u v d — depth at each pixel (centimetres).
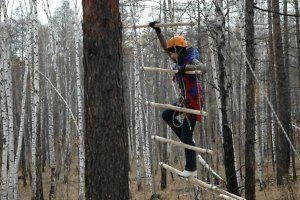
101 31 465
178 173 575
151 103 572
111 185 459
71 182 2208
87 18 469
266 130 2681
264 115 2492
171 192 1689
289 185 1241
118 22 476
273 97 2059
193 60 534
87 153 470
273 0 1562
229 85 919
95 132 463
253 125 948
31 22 1459
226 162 912
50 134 2016
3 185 1313
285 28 1927
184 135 561
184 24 542
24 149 2542
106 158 460
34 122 1570
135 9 1611
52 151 1898
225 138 912
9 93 1365
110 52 467
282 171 1575
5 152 1331
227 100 915
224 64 914
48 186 2356
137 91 2103
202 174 1015
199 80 552
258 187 1759
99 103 462
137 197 1844
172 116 579
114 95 466
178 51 553
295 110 3578
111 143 462
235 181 906
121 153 467
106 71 464
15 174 1336
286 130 1594
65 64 2895
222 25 911
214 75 1370
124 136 473
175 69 556
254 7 922
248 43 934
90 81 467
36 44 1462
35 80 1491
